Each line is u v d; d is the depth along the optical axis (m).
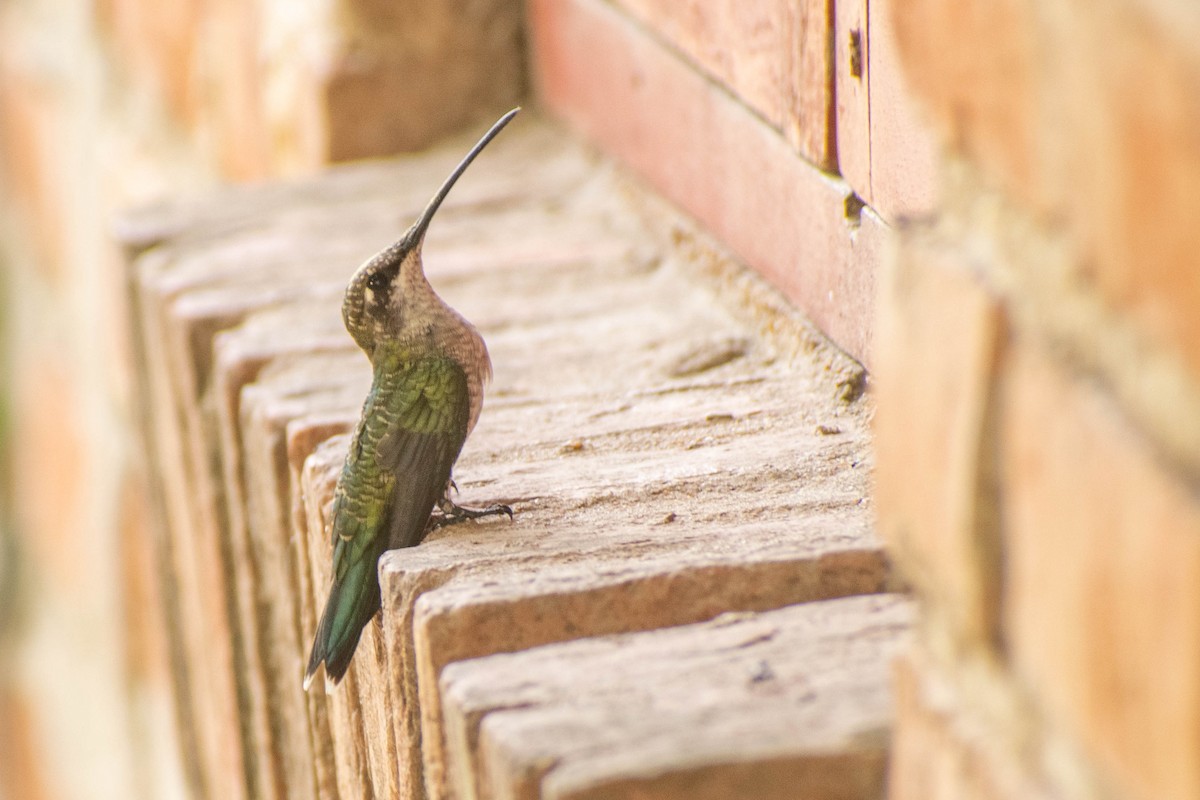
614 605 5.36
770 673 4.57
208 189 12.94
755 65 8.68
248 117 14.77
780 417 7.64
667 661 4.77
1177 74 2.42
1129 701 2.68
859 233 7.51
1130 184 2.59
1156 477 2.58
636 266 10.39
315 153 13.53
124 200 16.91
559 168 12.48
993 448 3.12
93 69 17.84
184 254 11.39
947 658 3.42
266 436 8.35
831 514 6.32
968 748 3.27
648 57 10.60
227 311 9.98
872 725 4.12
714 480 6.85
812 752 4.02
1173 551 2.53
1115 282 2.67
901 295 3.50
